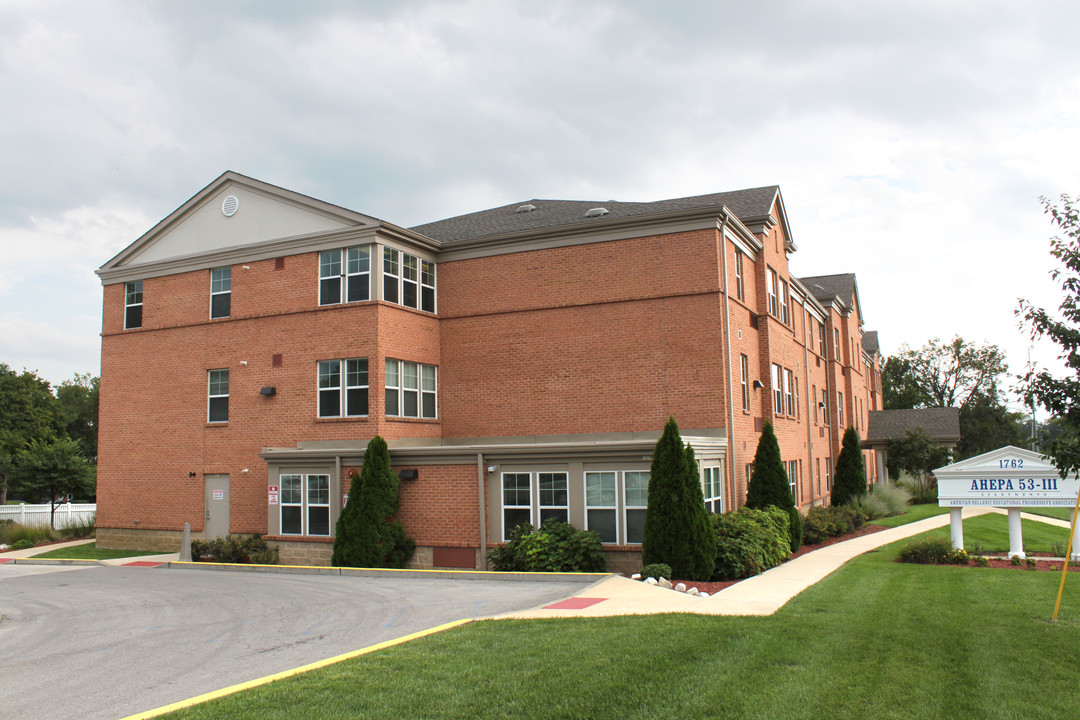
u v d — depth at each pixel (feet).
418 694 27.58
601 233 81.61
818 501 124.06
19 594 61.93
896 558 64.80
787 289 107.45
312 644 38.45
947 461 153.89
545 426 82.33
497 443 84.23
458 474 71.31
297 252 84.74
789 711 25.91
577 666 30.55
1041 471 60.64
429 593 53.98
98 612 51.78
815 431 125.18
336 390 81.30
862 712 25.85
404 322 82.99
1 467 146.20
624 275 80.48
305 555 76.38
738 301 83.35
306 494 77.66
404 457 73.46
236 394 87.15
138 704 29.22
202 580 66.03
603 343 80.74
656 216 78.79
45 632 45.57
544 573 59.41
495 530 69.46
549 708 26.21
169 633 43.34
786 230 106.11
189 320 91.25
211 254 89.97
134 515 92.63
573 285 82.43
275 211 86.99
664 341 78.33
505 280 85.61
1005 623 38.17
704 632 36.04
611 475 66.03
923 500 143.84
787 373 106.93
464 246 87.40
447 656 32.32
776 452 79.15
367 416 79.00
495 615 43.27
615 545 65.00
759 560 59.88
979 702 26.81
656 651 32.60
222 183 90.43
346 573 67.26
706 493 70.69
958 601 44.04
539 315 83.66
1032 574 54.44
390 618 44.65
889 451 156.97
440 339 88.28
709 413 76.07
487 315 86.07
